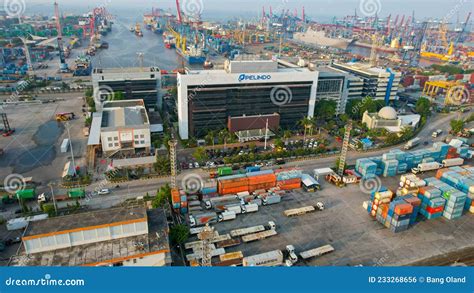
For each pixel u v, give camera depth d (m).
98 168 128.00
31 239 69.25
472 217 106.81
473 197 108.00
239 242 90.50
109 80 182.12
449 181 117.00
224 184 111.62
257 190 114.94
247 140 156.88
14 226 91.44
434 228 100.56
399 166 133.25
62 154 139.12
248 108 164.25
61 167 128.12
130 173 123.25
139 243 74.75
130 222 75.69
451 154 145.00
